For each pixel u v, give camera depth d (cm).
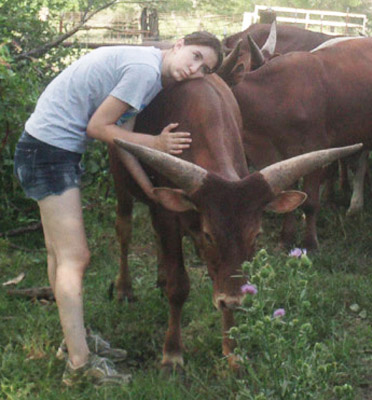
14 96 538
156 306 454
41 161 360
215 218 339
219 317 434
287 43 791
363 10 2291
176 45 371
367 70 589
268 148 577
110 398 349
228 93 430
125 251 471
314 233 577
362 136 598
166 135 361
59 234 362
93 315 441
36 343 402
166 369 380
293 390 306
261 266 311
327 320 437
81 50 720
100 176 609
